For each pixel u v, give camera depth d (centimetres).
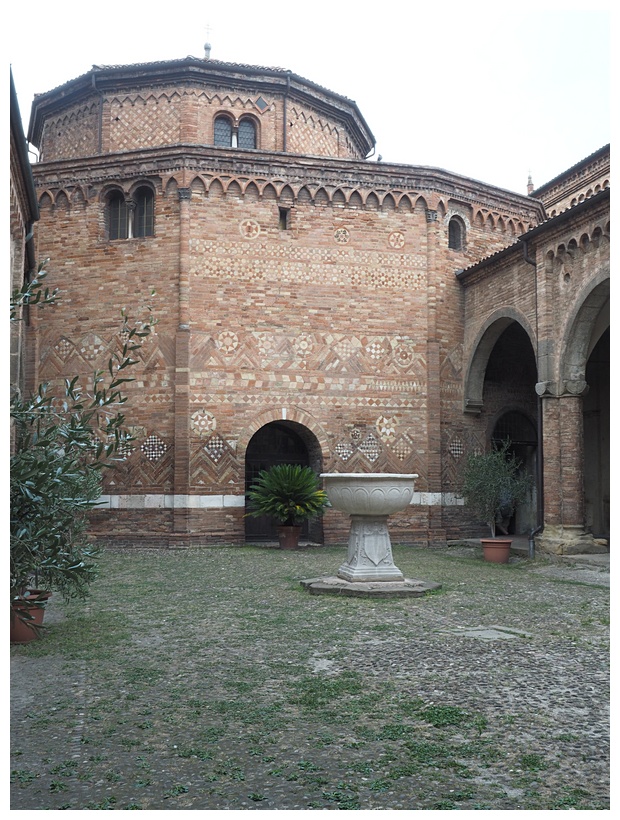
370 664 764
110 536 1916
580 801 444
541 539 1669
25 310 1917
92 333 1980
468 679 709
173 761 509
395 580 1234
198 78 2214
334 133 2491
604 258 1550
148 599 1153
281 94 2305
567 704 634
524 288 1844
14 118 1307
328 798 448
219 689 677
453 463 2105
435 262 2109
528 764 503
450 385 2122
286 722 588
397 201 2091
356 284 2055
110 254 1989
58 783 468
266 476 1902
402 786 466
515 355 2266
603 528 2103
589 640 877
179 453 1891
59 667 758
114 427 624
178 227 1956
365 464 2017
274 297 1997
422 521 2038
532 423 2306
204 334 1941
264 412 1964
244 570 1486
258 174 2003
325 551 1836
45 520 565
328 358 2022
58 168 2022
